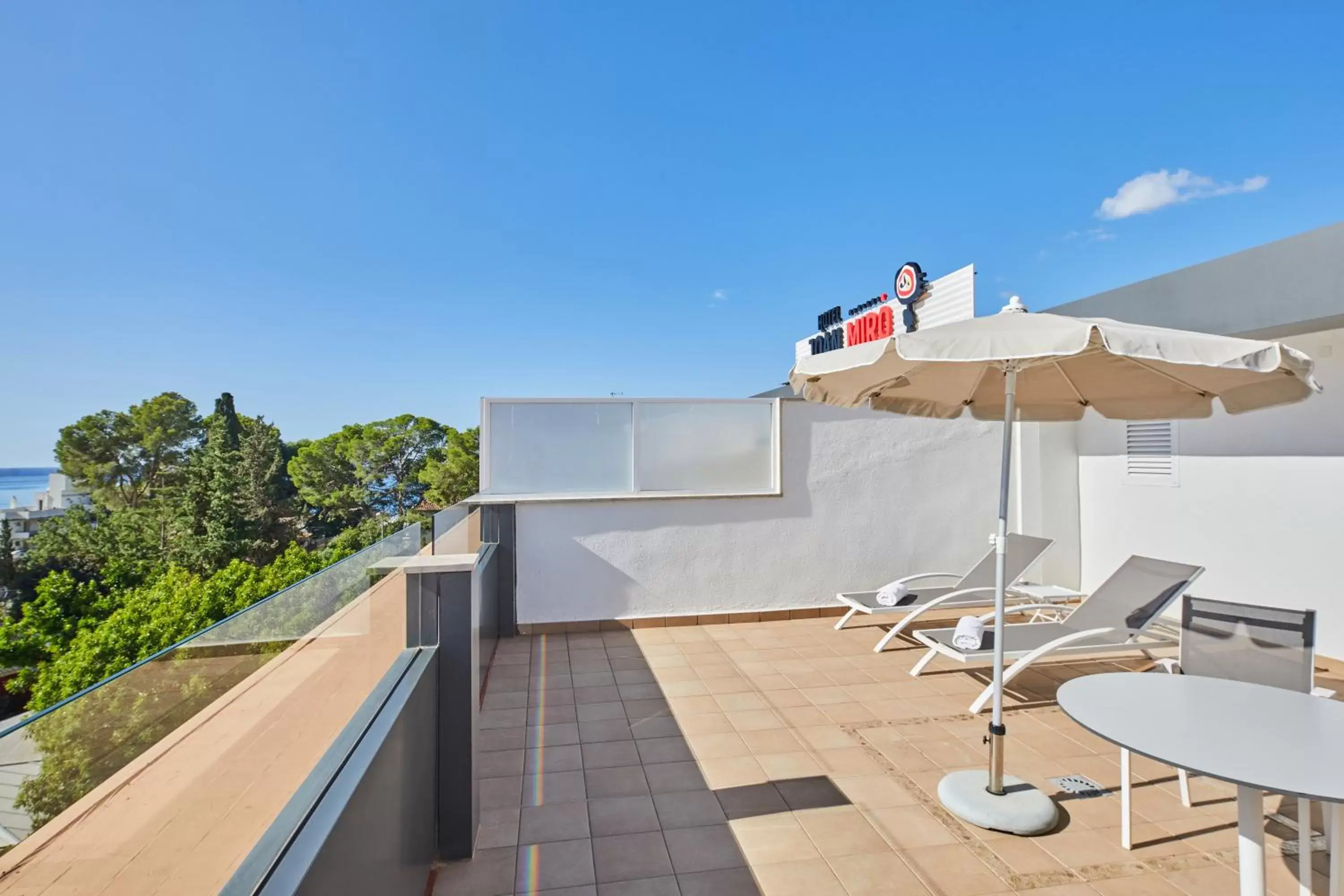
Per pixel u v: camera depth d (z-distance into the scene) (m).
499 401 7.83
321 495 79.44
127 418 79.50
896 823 3.64
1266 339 6.50
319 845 1.61
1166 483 7.64
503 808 3.84
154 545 71.88
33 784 0.84
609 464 7.98
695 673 6.25
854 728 4.95
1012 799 3.73
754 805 3.85
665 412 8.07
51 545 69.56
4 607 66.69
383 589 2.70
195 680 1.25
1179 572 5.16
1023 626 5.65
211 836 1.32
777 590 8.22
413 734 2.75
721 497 8.05
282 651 1.65
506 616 7.56
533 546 7.70
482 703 5.51
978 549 8.72
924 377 4.62
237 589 57.41
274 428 75.56
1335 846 2.70
